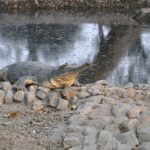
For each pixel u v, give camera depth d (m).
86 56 18.33
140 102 8.46
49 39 21.94
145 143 6.73
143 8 29.69
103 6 33.00
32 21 27.67
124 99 8.66
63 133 7.32
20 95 8.98
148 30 24.50
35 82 9.78
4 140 7.22
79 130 7.27
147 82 14.76
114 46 20.30
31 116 8.23
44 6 32.47
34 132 7.52
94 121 7.50
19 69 10.51
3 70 10.95
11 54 18.89
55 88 9.60
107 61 17.33
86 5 33.00
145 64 17.36
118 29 24.83
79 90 9.23
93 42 21.25
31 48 19.95
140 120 7.45
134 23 26.89
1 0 32.22
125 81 14.91
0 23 26.72
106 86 9.87
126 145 6.75
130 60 18.03
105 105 8.15
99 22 27.56
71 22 27.52
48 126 7.72
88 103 8.22
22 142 7.16
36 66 10.25
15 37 22.47
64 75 9.49
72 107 8.43
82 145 6.88
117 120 7.50
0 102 8.87
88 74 15.15
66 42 21.27
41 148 6.98
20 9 32.03
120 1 33.06
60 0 32.91
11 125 7.83
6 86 9.53
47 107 8.66
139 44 21.05
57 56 18.41
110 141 6.84
